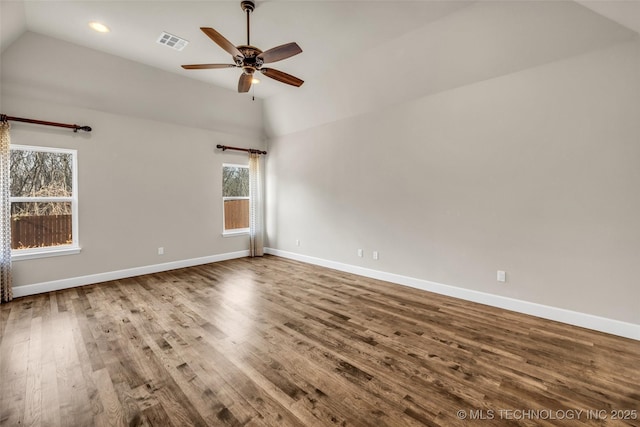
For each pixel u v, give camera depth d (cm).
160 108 469
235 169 600
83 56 373
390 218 427
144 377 202
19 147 363
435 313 315
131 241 454
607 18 244
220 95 512
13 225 368
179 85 461
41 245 386
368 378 201
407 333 269
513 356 229
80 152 404
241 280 439
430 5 279
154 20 311
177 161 501
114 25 321
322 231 525
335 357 228
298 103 517
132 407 173
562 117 283
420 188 392
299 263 550
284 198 594
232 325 284
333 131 498
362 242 464
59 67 367
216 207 557
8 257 348
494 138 326
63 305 335
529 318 301
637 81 247
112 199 434
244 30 324
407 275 411
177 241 506
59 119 385
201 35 339
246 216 620
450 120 360
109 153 429
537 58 289
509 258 322
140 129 457
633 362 219
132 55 389
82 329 275
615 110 257
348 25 313
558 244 291
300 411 170
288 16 298
